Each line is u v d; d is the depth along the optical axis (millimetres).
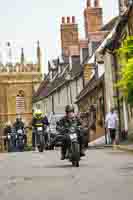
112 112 39000
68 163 24891
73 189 14758
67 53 83500
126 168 20750
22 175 19531
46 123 38938
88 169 20906
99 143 51469
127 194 13336
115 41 49188
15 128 50344
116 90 49438
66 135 22641
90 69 67938
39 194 13969
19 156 33469
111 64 51375
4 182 17203
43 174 19625
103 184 15648
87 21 69188
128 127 46438
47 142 40875
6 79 100938
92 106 61656
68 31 81188
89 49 68188
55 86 90250
